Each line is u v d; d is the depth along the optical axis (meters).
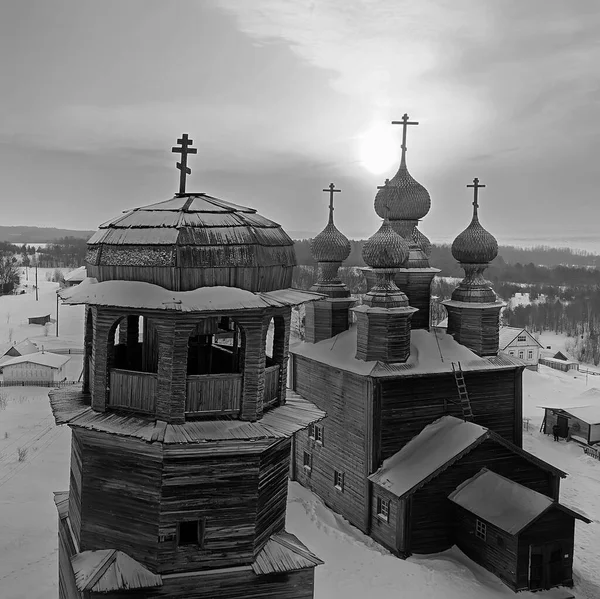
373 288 30.19
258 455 12.37
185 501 11.99
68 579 13.75
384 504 27.77
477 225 32.50
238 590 12.34
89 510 12.41
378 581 23.77
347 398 30.47
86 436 12.29
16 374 67.19
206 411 12.21
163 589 11.95
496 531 25.00
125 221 12.63
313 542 26.56
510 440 31.11
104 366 12.38
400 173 34.59
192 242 11.75
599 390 68.69
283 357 13.67
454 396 29.86
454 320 32.66
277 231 13.39
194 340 14.52
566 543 25.00
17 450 43.22
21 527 29.72
